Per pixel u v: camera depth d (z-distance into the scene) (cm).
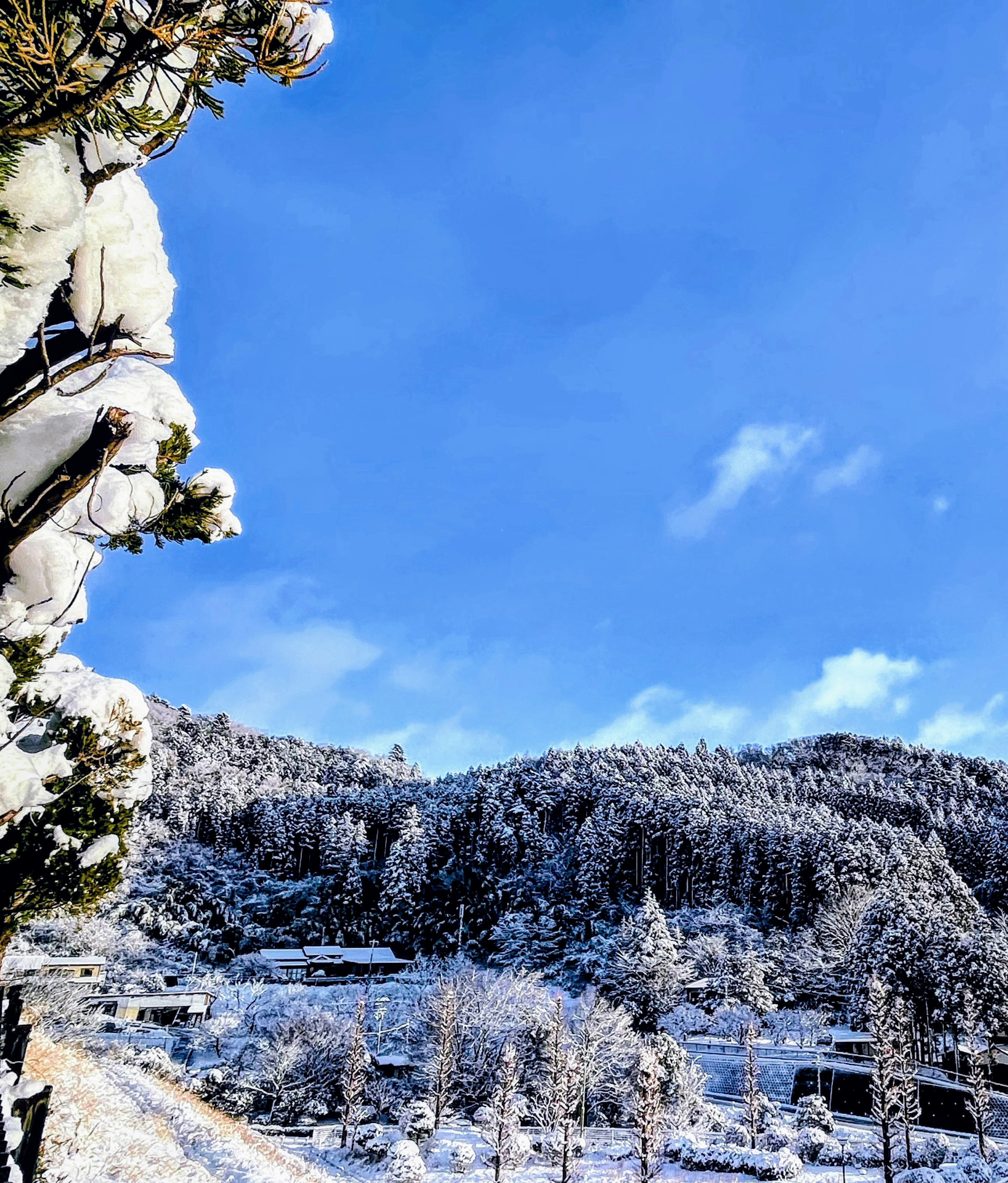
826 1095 4800
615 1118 4562
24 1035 603
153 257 328
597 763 12494
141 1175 1252
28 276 250
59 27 231
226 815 10731
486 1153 3838
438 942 8331
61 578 384
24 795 284
